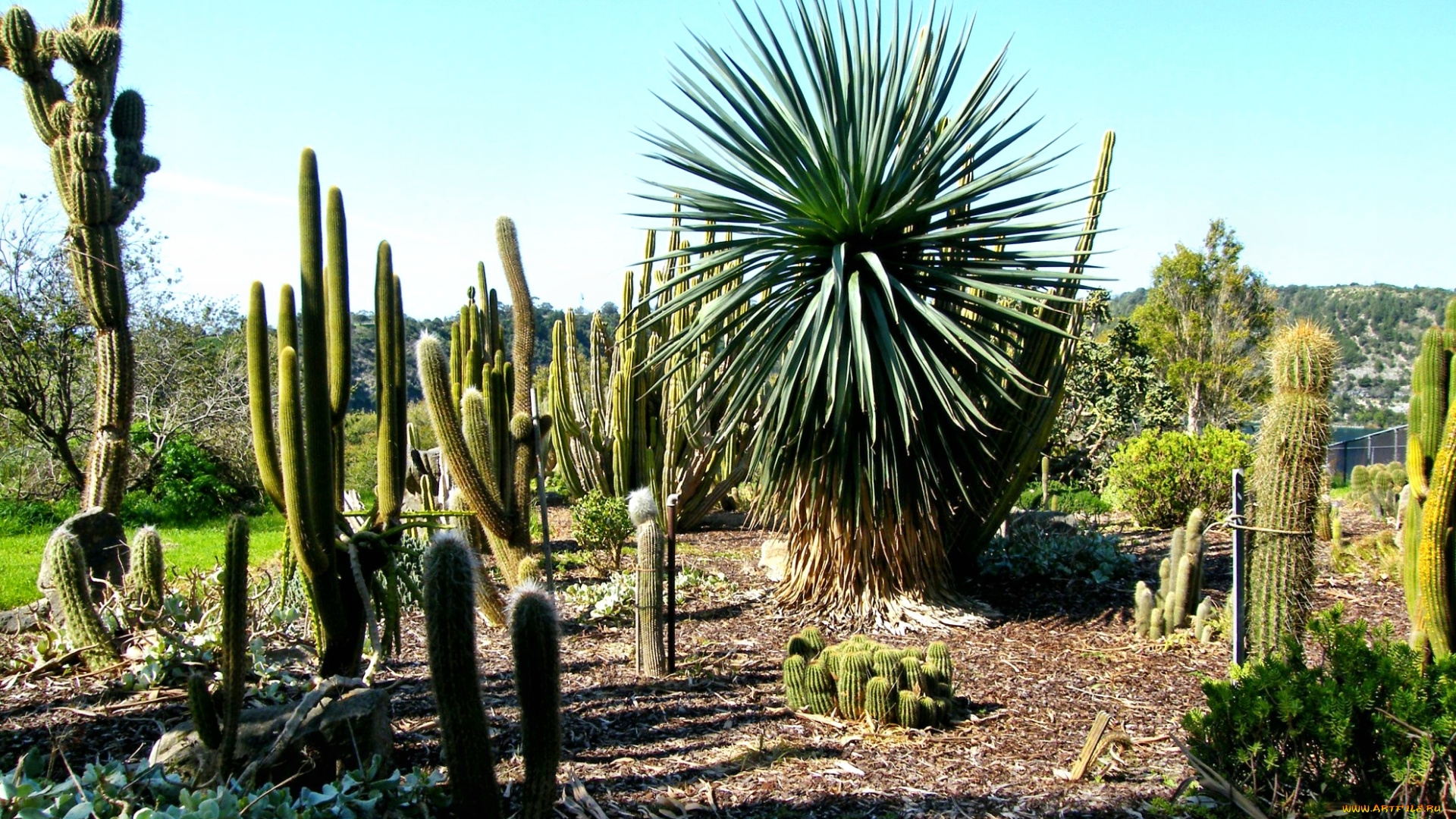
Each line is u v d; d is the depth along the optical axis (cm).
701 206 648
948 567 695
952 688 494
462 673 248
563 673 522
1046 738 423
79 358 1312
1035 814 339
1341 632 335
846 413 619
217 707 389
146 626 465
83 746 367
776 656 561
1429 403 416
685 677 512
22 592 748
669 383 1055
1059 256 608
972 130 634
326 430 350
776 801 348
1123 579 760
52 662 440
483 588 605
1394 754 296
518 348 664
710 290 647
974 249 644
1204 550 867
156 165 730
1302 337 452
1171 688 500
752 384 638
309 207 347
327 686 333
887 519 645
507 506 558
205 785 289
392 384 414
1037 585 746
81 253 673
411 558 415
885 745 409
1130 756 399
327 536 356
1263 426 462
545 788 259
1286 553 446
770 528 1102
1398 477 1052
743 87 633
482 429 537
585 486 1153
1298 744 317
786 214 655
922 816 337
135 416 1536
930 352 609
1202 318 2722
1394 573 745
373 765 307
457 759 253
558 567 835
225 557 276
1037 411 705
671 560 525
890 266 639
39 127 700
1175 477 1038
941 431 639
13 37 670
